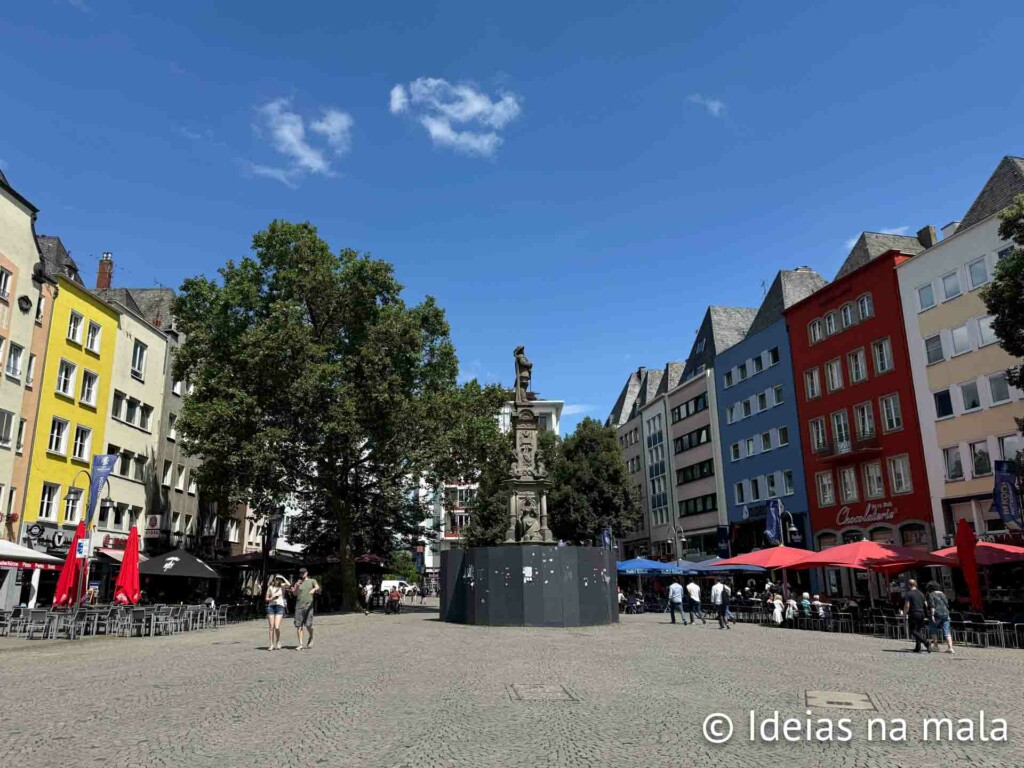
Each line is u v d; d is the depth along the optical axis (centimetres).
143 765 749
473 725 934
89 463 3862
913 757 809
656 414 7475
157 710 1026
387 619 3219
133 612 2309
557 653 1781
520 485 2952
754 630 2830
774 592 3506
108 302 4141
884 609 2645
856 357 4622
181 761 764
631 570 4172
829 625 2844
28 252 3428
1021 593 3103
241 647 1928
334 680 1314
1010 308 2473
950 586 3731
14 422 3300
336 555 4825
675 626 3012
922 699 1170
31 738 860
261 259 3900
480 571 2784
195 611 2695
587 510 6088
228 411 3297
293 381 3406
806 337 5088
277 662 1584
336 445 3509
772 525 4144
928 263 4100
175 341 4897
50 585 3534
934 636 2030
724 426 6084
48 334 3572
